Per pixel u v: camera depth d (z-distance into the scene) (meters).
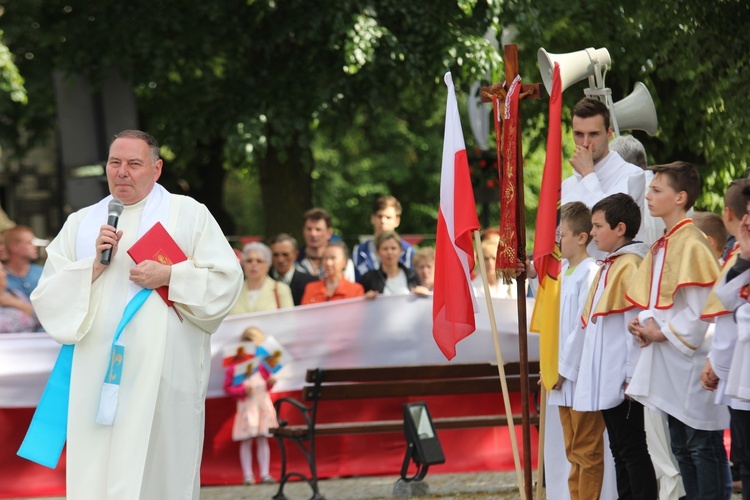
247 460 17.39
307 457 15.66
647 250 11.48
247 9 25.94
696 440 10.80
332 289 18.53
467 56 23.94
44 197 56.25
